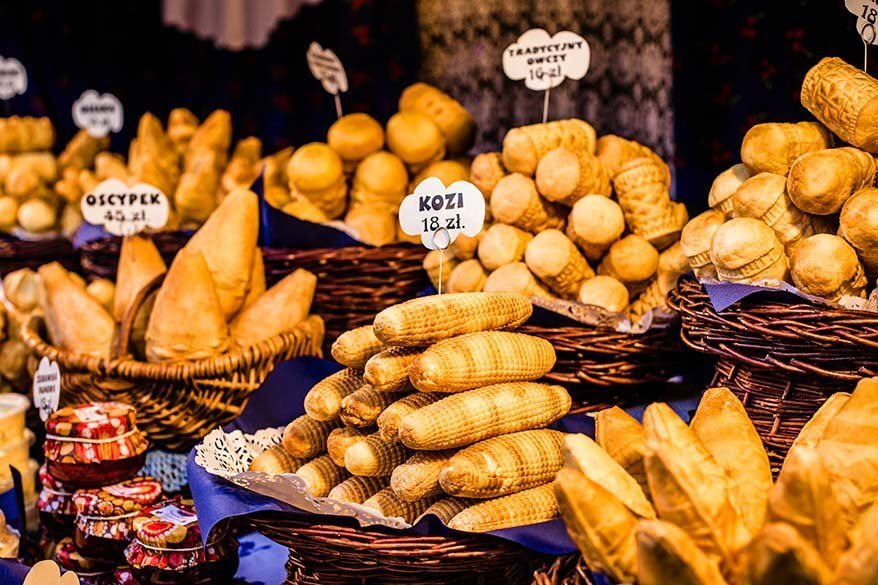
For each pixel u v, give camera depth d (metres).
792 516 0.84
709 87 2.30
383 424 1.20
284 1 2.86
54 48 3.10
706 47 2.29
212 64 3.02
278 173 2.18
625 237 1.61
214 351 1.62
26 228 2.62
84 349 1.68
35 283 2.12
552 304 1.47
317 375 1.54
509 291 1.54
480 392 1.22
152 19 3.04
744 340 1.24
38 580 1.22
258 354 1.61
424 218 1.43
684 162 2.37
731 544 0.88
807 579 0.79
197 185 2.21
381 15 2.78
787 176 1.31
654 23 2.47
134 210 1.83
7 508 1.61
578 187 1.56
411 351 1.24
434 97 2.08
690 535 0.89
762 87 2.17
